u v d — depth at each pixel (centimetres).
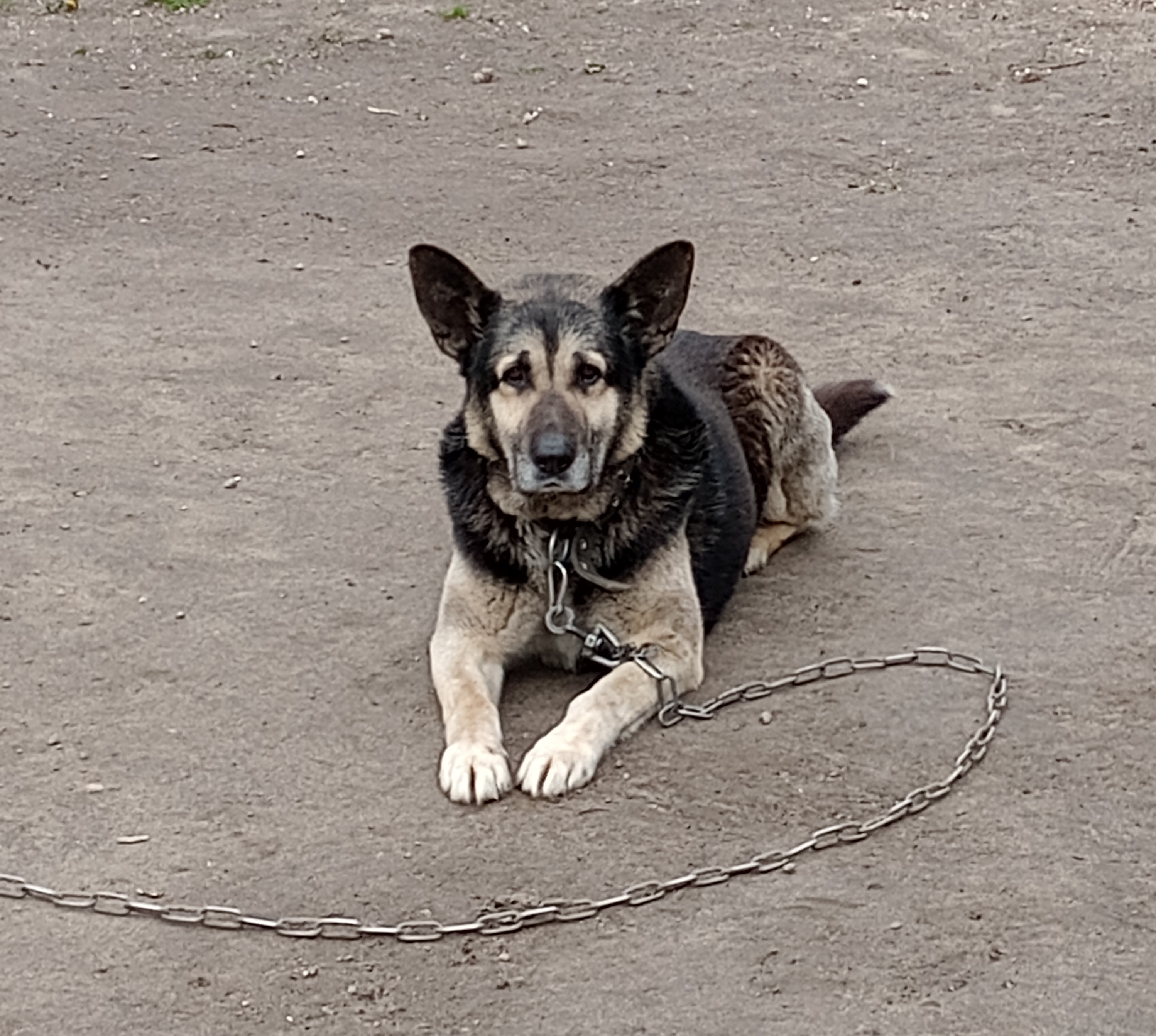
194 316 456
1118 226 495
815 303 462
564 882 318
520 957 309
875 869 319
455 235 493
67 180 523
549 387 343
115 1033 300
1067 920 312
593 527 346
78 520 387
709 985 305
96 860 321
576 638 353
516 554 347
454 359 358
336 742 340
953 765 335
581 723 336
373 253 485
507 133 574
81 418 418
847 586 373
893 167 543
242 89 613
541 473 339
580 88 620
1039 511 390
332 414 420
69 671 353
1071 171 538
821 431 383
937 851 321
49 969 307
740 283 470
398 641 360
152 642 359
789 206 511
